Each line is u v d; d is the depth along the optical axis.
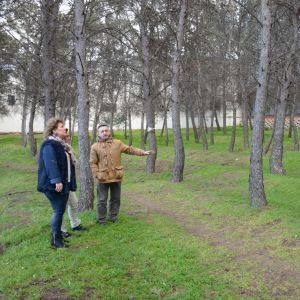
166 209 9.59
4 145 31.20
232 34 19.80
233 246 6.38
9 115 40.59
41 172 5.92
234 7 20.56
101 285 4.88
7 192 14.28
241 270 5.38
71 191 6.40
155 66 20.89
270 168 15.67
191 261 5.68
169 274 5.24
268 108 30.70
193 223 8.01
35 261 5.58
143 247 6.20
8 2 16.88
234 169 16.55
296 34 14.45
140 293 4.76
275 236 6.70
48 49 16.47
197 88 26.30
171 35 16.72
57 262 5.51
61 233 6.45
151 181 15.54
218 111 44.00
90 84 25.94
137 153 7.39
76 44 8.58
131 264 5.59
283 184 12.10
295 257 5.74
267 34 8.39
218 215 8.47
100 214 7.42
